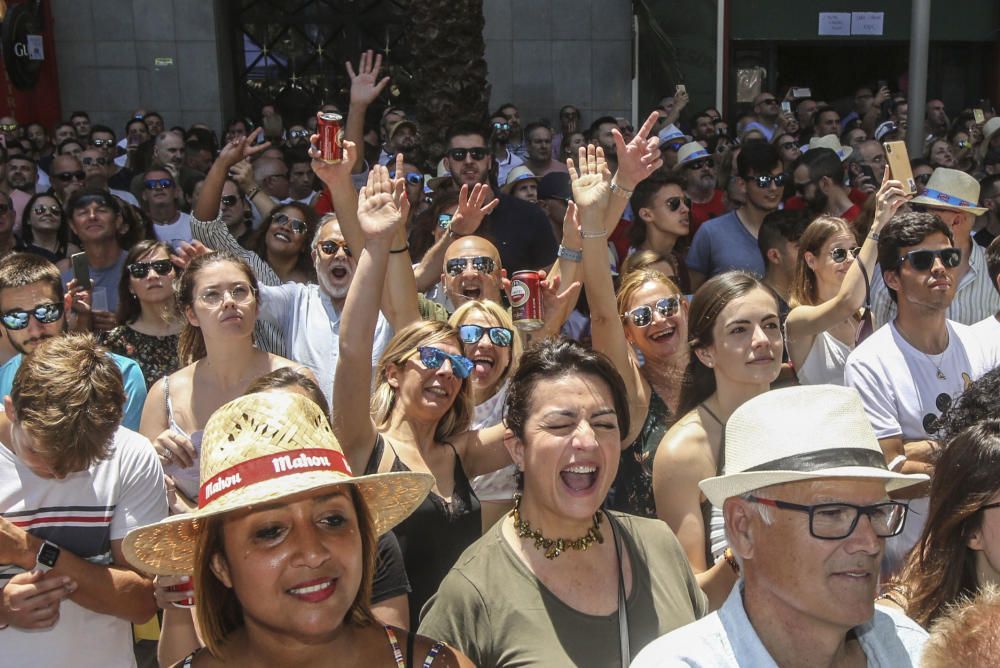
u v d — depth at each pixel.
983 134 11.46
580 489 2.46
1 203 6.84
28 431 2.71
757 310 3.33
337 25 14.91
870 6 14.27
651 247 6.26
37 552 2.81
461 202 4.99
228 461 1.94
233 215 6.99
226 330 3.94
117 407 2.83
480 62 8.25
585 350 2.56
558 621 2.41
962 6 14.38
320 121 3.79
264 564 1.95
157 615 3.68
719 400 3.41
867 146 9.89
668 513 3.26
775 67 14.58
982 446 2.32
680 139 9.94
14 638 2.86
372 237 3.16
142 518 3.02
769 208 6.45
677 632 2.11
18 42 12.90
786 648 2.06
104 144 11.12
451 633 2.43
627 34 14.05
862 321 4.70
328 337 4.69
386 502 2.24
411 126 9.33
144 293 4.85
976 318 5.31
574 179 3.76
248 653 2.12
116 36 14.09
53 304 4.07
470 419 3.57
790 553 1.99
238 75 14.96
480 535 3.33
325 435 2.03
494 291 4.62
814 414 2.03
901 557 3.21
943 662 1.63
